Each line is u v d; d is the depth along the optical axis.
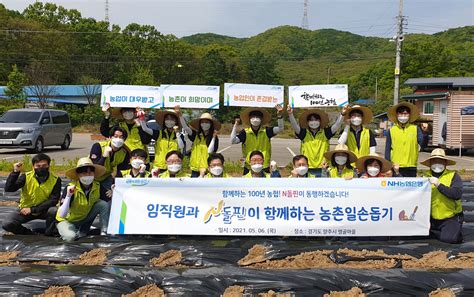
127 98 8.16
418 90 31.42
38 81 47.12
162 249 6.02
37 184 6.62
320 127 8.17
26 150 21.56
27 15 70.44
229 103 8.16
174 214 6.50
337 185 6.43
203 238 6.52
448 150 24.92
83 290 5.05
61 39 63.41
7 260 5.92
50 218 6.72
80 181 6.41
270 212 6.45
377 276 5.27
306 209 6.43
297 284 5.14
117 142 7.15
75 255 5.96
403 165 7.91
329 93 8.04
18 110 21.33
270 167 7.88
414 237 6.55
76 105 48.91
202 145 8.33
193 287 5.09
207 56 61.16
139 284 5.16
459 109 23.25
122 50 66.56
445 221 6.49
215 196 6.49
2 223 7.05
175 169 6.84
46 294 4.97
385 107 47.69
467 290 5.11
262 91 8.17
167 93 8.18
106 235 6.62
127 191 6.56
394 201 6.43
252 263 5.79
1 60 59.88
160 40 69.25
